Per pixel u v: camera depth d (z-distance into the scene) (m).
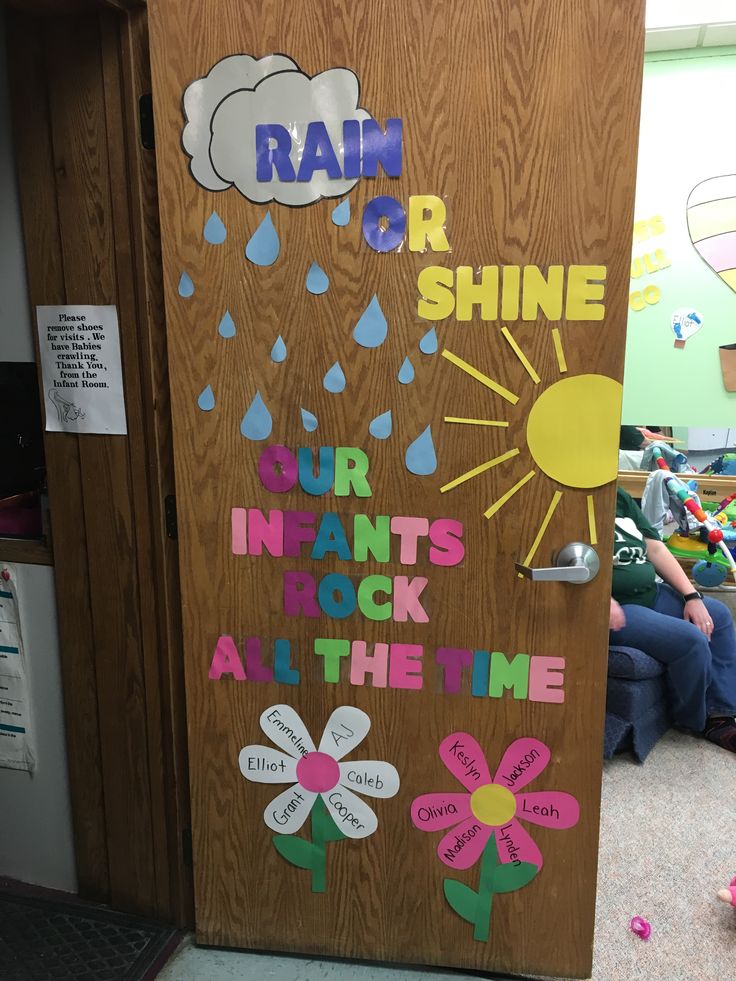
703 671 2.25
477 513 1.29
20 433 1.52
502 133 1.16
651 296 3.54
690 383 3.58
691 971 1.48
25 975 1.43
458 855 1.42
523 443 1.25
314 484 1.32
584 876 1.39
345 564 1.34
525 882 1.41
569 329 1.20
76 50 1.28
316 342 1.27
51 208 1.36
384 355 1.26
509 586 1.30
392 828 1.43
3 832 1.70
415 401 1.27
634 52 1.11
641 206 3.47
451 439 1.27
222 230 1.26
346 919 1.48
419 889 1.45
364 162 1.20
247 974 1.46
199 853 1.50
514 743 1.36
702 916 1.63
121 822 1.57
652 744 2.32
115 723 1.53
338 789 1.43
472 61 1.14
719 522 3.14
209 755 1.46
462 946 1.46
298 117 1.20
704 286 3.47
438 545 1.31
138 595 1.46
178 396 1.33
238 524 1.36
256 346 1.29
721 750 2.34
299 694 1.41
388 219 1.21
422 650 1.35
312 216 1.23
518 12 1.12
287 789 1.45
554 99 1.14
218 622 1.40
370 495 1.31
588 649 1.30
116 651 1.50
